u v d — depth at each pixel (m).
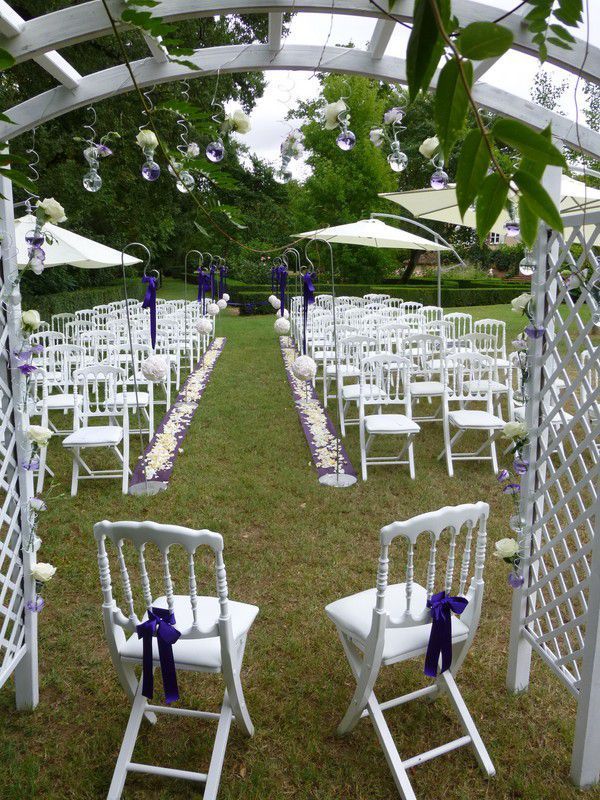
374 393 5.26
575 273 2.06
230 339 12.91
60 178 10.68
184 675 2.66
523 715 2.41
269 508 4.31
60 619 3.03
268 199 17.97
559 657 2.25
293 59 2.10
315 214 19.06
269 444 5.74
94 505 4.41
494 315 14.77
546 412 2.36
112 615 2.04
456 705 2.20
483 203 0.62
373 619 1.97
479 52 0.56
